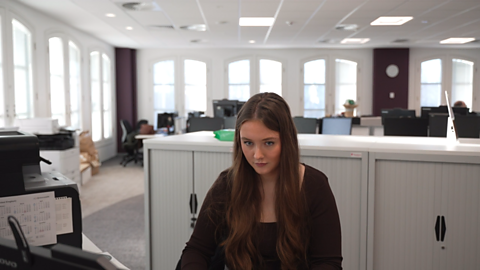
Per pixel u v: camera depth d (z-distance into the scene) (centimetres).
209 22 730
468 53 1110
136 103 1116
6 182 117
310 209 128
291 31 830
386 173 223
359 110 1123
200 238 133
